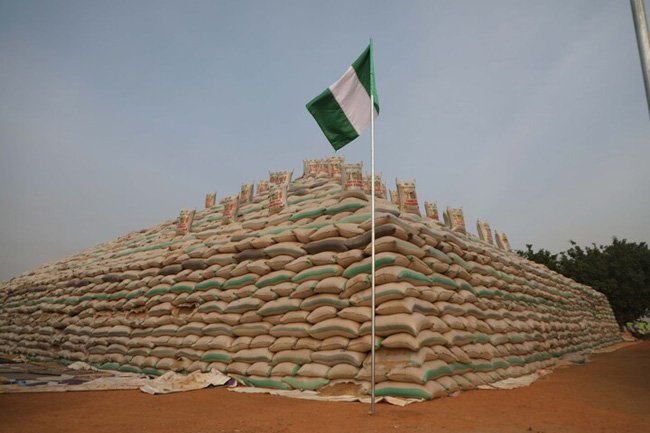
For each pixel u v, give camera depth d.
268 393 7.20
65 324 12.94
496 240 18.62
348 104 7.31
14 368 11.03
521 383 8.52
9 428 4.68
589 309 21.19
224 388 7.73
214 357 8.77
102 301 12.29
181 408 5.93
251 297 8.85
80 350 11.96
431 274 8.16
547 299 15.14
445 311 7.96
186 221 13.89
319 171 14.60
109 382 8.22
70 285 13.92
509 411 5.78
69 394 7.22
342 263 7.98
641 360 13.66
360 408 5.82
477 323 9.12
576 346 16.38
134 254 13.91
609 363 13.12
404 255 7.58
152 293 10.88
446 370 7.11
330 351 7.32
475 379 7.87
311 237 8.73
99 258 15.45
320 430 4.63
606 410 5.98
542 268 19.14
